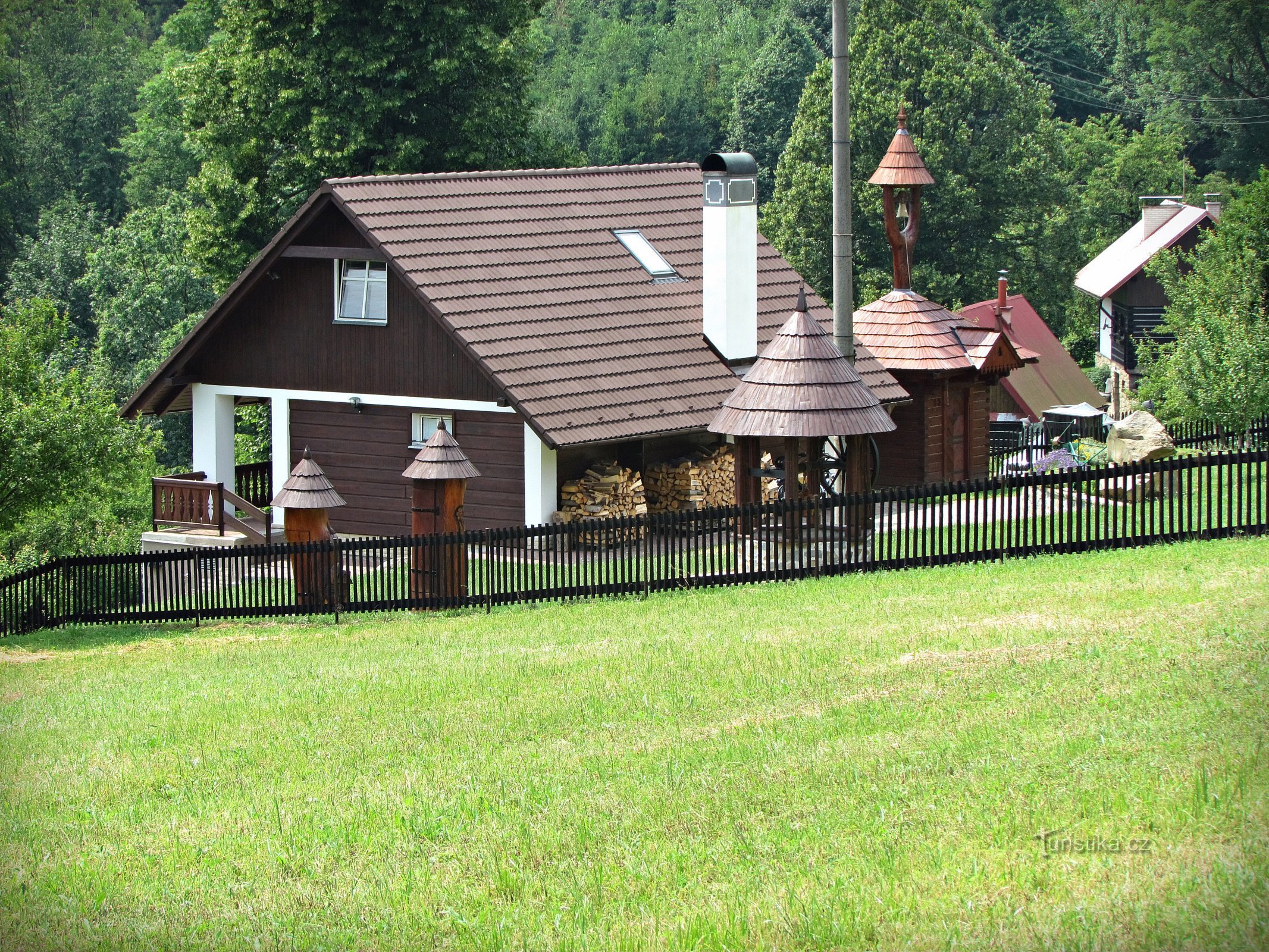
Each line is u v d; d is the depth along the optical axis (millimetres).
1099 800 10844
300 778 14289
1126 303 65562
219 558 25719
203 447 32219
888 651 16422
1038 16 93625
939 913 9430
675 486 29578
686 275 32625
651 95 95938
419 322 29219
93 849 12703
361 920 10656
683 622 20078
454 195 30859
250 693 18219
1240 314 39500
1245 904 8883
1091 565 20938
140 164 77625
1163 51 85875
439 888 11102
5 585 26922
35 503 28812
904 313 34344
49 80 86312
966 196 63188
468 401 28797
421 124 45781
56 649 24625
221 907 11141
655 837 11602
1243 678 13320
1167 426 35812
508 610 23125
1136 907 9070
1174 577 18969
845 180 23438
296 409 31109
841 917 9539
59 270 70125
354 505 30703
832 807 11656
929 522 26297
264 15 43594
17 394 29438
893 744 12867
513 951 9828
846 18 23047
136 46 89625
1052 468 32531
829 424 23047
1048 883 9641
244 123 44875
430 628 22125
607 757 13742
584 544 24406
